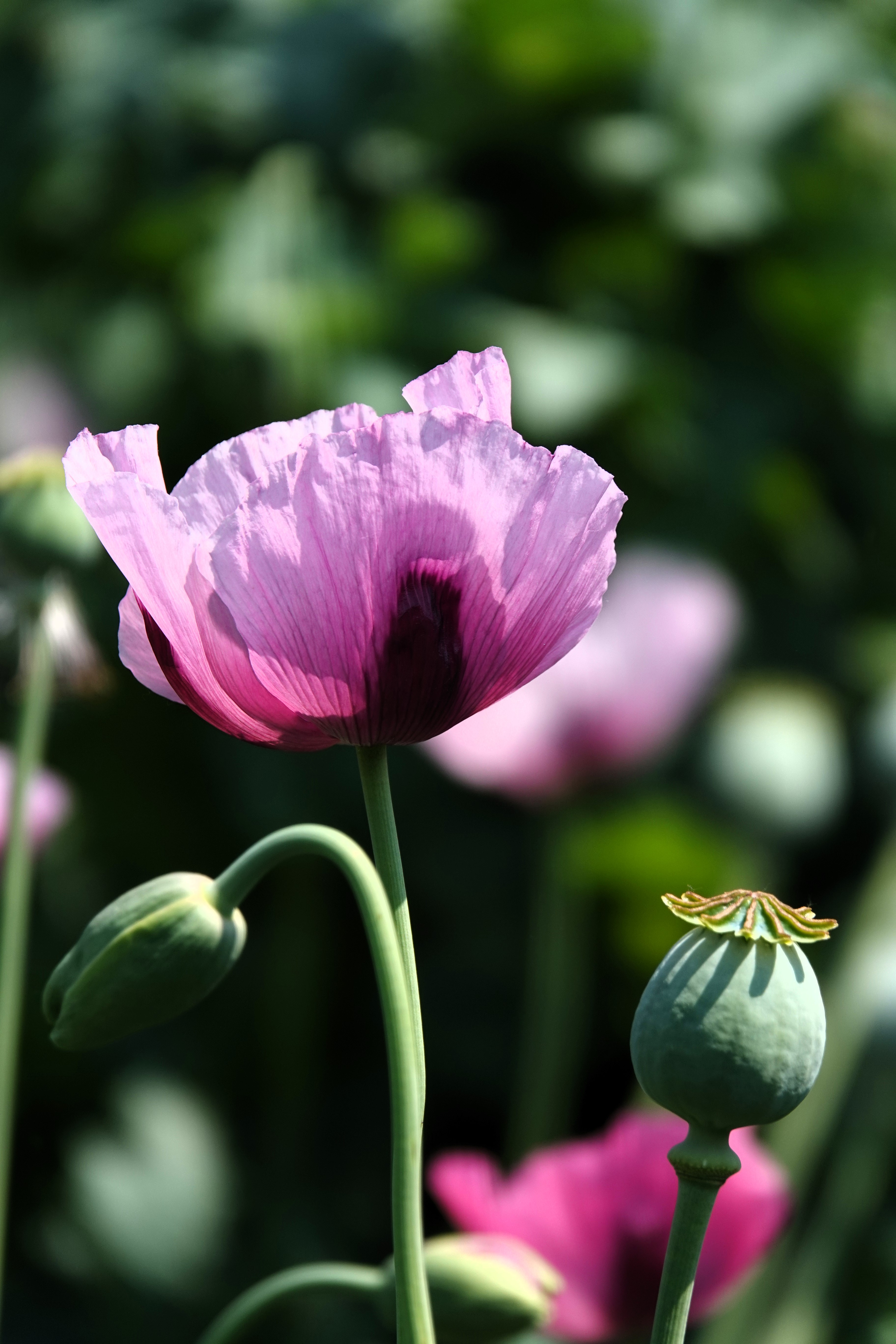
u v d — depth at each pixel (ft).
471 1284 3.28
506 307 6.80
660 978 2.88
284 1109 6.70
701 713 6.63
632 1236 3.75
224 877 3.04
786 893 6.82
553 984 5.98
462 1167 3.79
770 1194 3.69
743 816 6.11
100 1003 3.02
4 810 4.21
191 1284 6.33
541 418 6.48
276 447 2.95
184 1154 6.53
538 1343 4.14
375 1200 6.72
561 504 2.90
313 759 6.79
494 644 2.93
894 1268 5.67
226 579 2.88
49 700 3.96
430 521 2.89
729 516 6.76
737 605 6.54
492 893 6.68
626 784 6.08
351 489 2.87
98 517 2.86
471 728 5.82
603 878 6.24
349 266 6.77
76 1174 6.41
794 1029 2.86
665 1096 2.87
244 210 6.73
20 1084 6.73
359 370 6.57
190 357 6.77
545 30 6.56
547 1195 3.75
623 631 5.88
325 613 2.89
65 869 6.80
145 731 6.74
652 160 6.82
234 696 2.93
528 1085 6.07
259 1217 6.54
